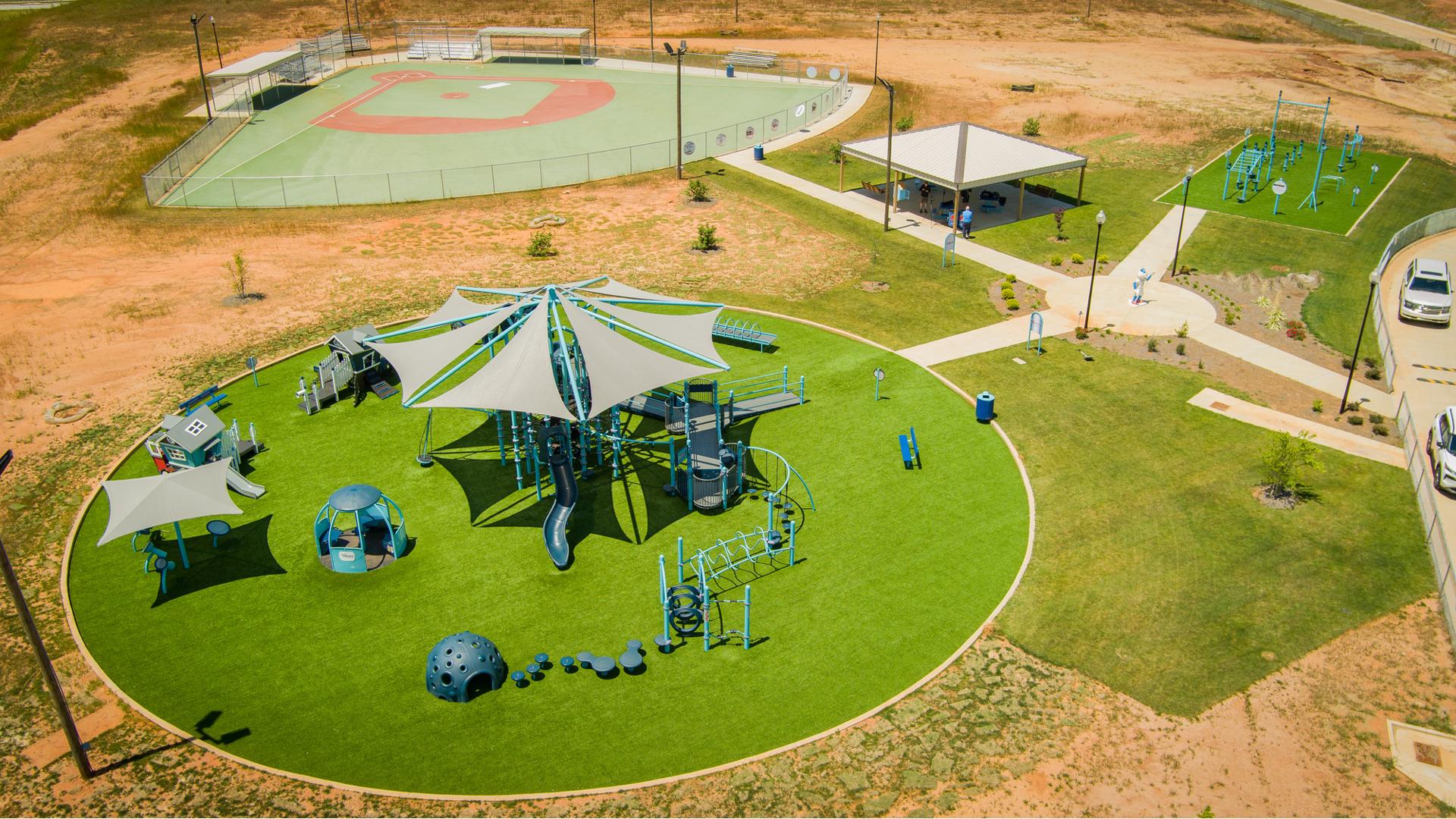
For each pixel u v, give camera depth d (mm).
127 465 33375
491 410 31188
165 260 50281
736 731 23125
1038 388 38250
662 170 64438
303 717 23453
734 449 33750
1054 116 76125
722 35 105750
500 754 22484
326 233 54062
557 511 29984
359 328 38562
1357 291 47438
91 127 73500
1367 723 23375
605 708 23734
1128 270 49344
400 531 28922
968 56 96000
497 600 27266
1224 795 21516
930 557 29000
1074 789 21641
